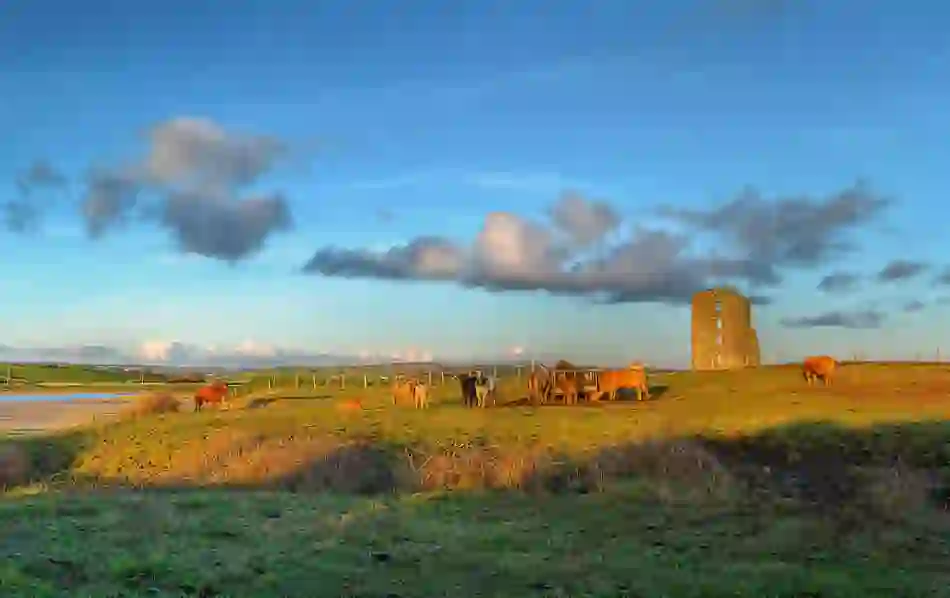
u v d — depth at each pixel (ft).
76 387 385.70
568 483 70.69
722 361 177.88
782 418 92.17
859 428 83.41
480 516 56.65
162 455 101.09
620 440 85.61
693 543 47.85
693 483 66.13
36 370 535.19
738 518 54.80
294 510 58.59
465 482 72.79
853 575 40.42
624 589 37.86
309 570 41.04
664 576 40.01
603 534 50.42
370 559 43.34
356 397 152.76
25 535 48.88
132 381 470.39
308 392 178.81
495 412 112.98
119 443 109.91
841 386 126.82
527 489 69.26
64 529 50.78
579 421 100.58
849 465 71.51
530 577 39.83
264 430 106.22
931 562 43.11
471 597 36.40
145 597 35.63
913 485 59.41
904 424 83.76
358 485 79.92
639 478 69.82
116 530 50.49
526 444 88.89
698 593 37.04
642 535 50.11
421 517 55.88
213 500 63.93
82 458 107.14
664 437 83.92
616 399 129.29
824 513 55.77
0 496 75.10
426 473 76.38
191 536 48.83
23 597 35.01
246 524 52.75
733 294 180.34
